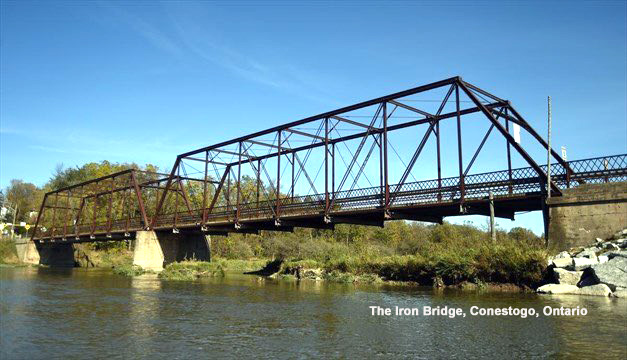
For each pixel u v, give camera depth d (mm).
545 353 10594
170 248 48875
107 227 56969
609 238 21859
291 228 43031
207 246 52125
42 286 28875
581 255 21297
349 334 13391
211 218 44406
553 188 23781
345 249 49000
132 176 52719
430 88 28031
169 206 75375
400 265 32438
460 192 26375
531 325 13781
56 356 10750
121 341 12367
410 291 25734
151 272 45156
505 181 25312
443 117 29906
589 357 10141
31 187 125625
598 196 22406
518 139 28016
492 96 27938
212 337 12992
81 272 48312
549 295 20141
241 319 16203
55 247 69625
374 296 23203
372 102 30969
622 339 11703
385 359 10453
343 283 33312
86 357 10672
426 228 80625
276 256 66312
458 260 27250
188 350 11398
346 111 32656
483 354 10734
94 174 92375
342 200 32281
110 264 71812
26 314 16844
